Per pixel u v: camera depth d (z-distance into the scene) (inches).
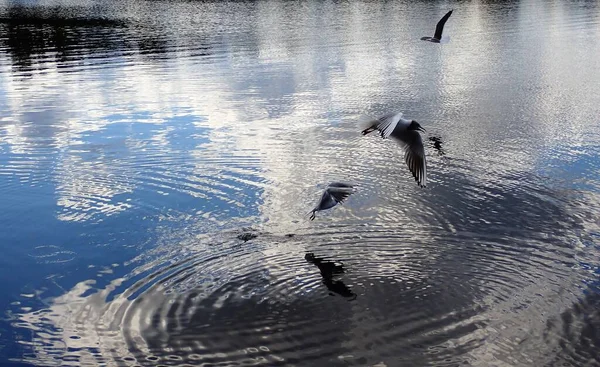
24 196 583.8
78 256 474.0
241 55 1314.0
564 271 435.5
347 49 1364.4
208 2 2783.0
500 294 410.0
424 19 1895.9
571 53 1242.6
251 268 447.2
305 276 434.6
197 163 655.8
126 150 702.5
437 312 392.5
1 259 471.2
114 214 542.6
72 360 356.5
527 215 518.6
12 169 650.8
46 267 459.2
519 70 1093.8
